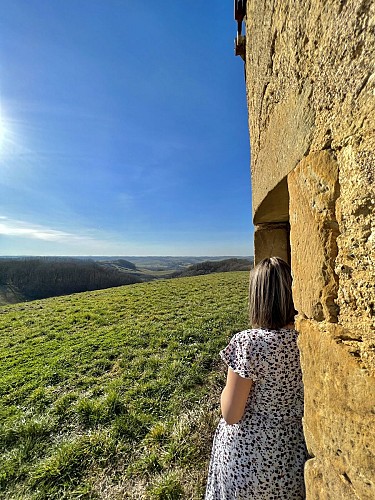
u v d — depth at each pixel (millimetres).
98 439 3543
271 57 1349
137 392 4734
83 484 2945
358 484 638
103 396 4703
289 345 1289
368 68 587
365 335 623
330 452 759
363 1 595
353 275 664
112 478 2996
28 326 9969
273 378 1275
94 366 6012
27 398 4871
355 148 639
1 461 3359
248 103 2271
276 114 1284
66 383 5355
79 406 4293
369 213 600
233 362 1328
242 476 1288
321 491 801
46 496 2844
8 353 7293
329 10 734
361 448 629
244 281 17750
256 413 1311
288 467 1250
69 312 11547
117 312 11109
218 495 1444
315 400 843
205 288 15820
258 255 2598
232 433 1366
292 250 1031
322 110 790
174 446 3289
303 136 920
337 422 722
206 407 4043
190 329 8031
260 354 1273
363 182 614
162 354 6449
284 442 1266
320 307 801
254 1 1778
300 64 944
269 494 1243
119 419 3947
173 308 11211
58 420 4113
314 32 829
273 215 2205
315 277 821
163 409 4227
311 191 851
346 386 683
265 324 1358
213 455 1582
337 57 702
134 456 3277
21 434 3795
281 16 1154
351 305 673
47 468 3117
